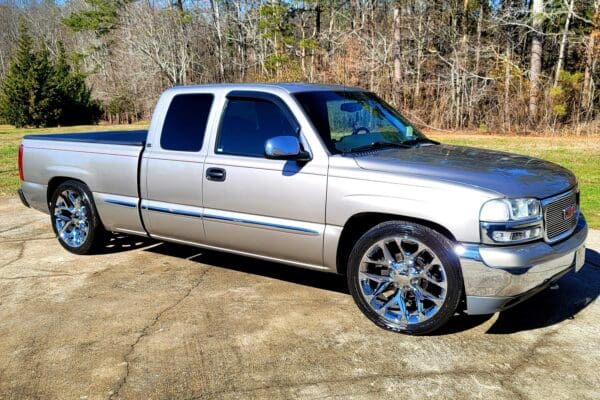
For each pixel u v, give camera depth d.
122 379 3.30
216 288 4.75
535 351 3.58
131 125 36.50
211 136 4.65
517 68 24.12
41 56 40.38
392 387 3.17
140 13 40.97
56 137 5.96
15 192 9.46
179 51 41.09
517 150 15.61
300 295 4.57
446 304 3.63
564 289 4.63
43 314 4.25
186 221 4.82
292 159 4.11
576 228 4.07
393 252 3.92
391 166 3.88
